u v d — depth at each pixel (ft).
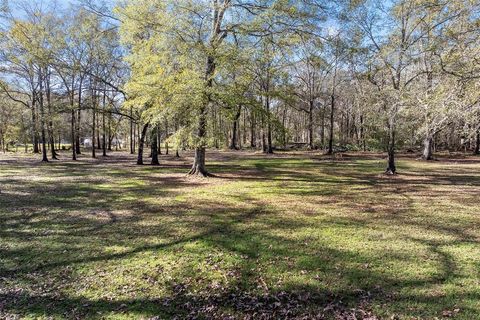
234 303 13.51
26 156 104.53
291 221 25.41
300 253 18.70
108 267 16.97
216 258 18.11
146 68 43.47
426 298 13.61
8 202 32.22
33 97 84.12
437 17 44.93
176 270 16.61
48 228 23.58
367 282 15.12
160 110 43.32
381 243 20.20
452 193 37.29
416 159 87.10
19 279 15.64
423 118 38.09
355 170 61.31
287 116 172.65
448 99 29.53
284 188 41.01
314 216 26.99
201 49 40.19
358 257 18.01
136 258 18.12
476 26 34.88
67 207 30.22
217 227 23.81
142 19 44.70
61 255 18.53
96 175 53.98
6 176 52.24
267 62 45.80
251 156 100.27
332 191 38.91
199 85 39.65
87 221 25.46
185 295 14.17
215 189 40.27
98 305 13.30
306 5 44.29
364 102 61.36
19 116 124.98
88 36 73.36
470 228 23.30
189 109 42.73
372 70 57.26
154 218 26.37
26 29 69.26
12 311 12.84
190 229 23.34
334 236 21.63
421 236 21.54
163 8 43.45
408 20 50.29
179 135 43.98
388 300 13.55
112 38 74.54
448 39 36.63
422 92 36.68
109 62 101.40
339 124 157.58
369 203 32.12
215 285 15.06
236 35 43.96
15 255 18.51
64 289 14.66
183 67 41.65
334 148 122.11
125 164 75.41
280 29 44.09
